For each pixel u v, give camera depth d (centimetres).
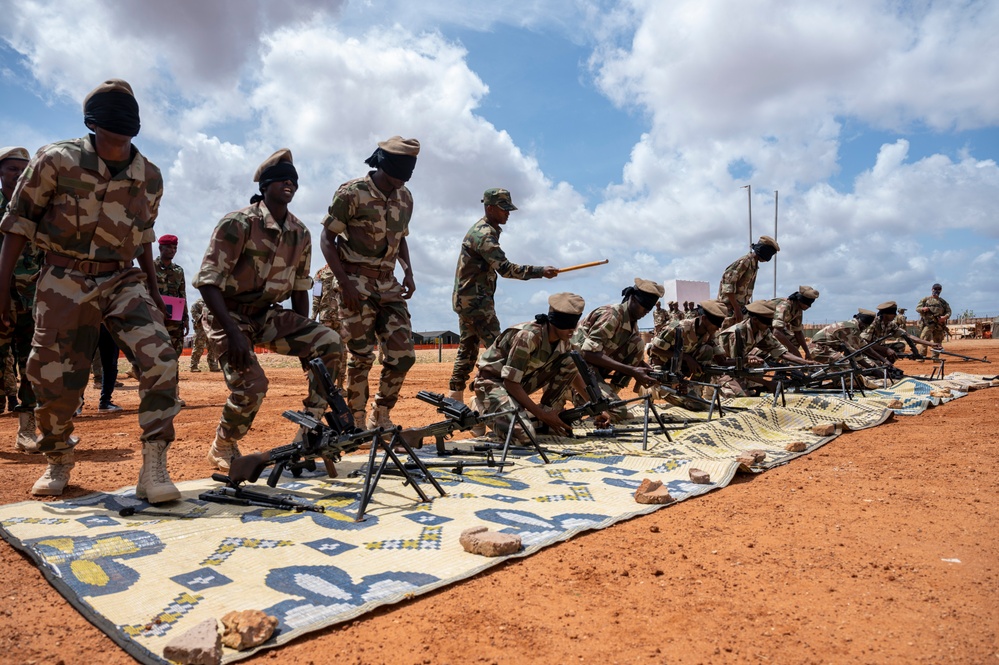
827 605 298
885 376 1188
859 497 480
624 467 574
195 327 1891
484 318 796
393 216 643
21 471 584
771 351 1091
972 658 246
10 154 648
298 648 264
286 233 542
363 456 631
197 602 298
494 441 707
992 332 3438
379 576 328
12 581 335
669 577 334
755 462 586
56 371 459
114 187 454
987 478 526
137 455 670
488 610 296
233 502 457
